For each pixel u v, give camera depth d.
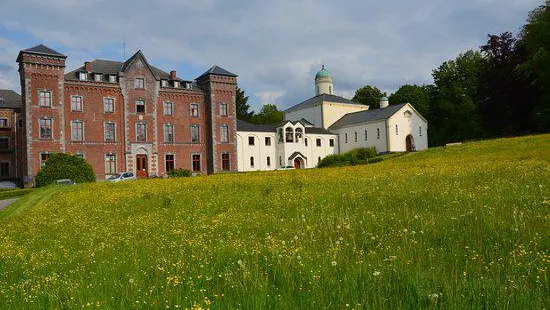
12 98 74.56
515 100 66.06
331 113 97.69
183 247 8.96
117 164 64.12
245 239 9.39
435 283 5.35
